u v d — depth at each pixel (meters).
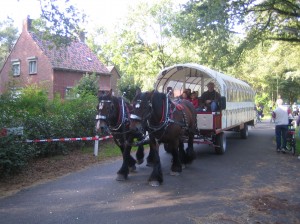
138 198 6.35
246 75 43.22
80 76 30.14
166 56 34.41
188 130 8.83
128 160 7.86
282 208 5.86
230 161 10.14
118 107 7.83
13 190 6.88
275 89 44.78
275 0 13.88
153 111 7.18
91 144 12.67
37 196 6.45
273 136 17.47
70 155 10.73
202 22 12.82
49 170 8.62
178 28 13.75
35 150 9.46
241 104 14.53
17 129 8.70
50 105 12.66
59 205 5.93
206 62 14.41
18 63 30.23
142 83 33.66
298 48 21.64
